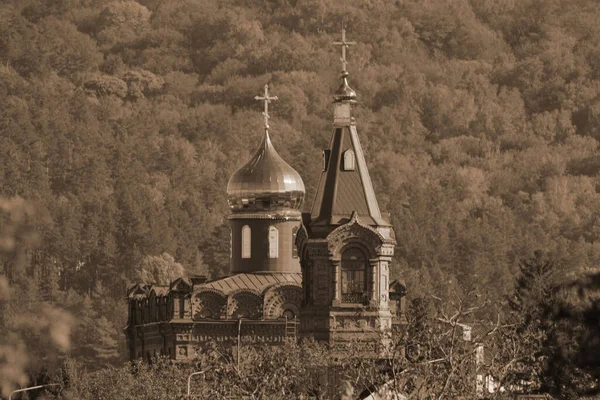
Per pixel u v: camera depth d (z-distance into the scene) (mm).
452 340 164000
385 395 168375
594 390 166125
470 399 162500
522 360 170875
